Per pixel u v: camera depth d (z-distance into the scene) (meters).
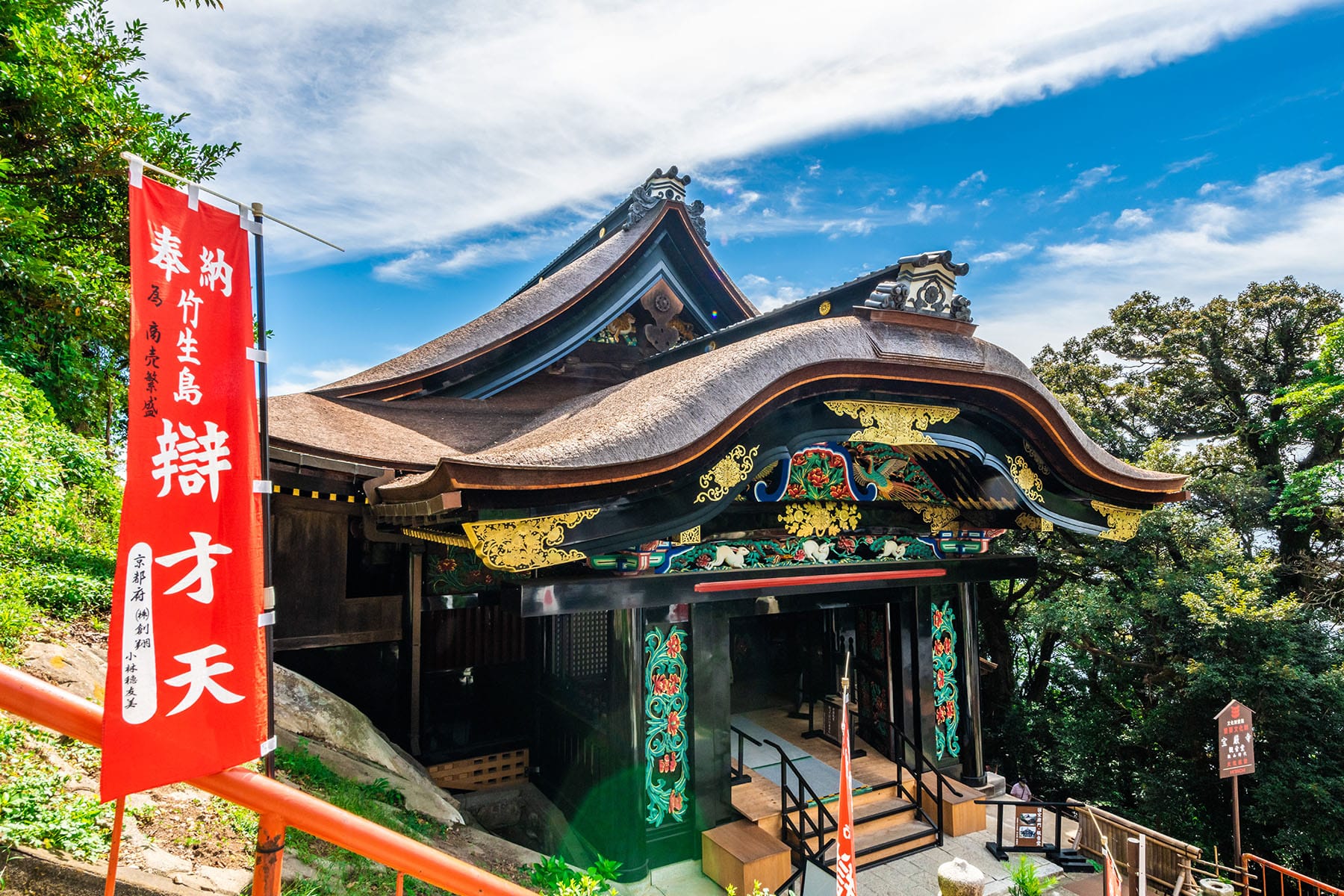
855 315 7.68
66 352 9.75
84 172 10.03
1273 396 17.72
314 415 9.63
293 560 8.94
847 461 9.05
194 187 2.79
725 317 14.30
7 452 6.95
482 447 9.73
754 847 7.45
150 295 2.61
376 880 5.10
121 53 10.85
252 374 2.92
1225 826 13.20
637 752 7.68
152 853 3.96
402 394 11.34
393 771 7.36
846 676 3.90
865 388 7.44
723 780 8.16
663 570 7.80
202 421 2.72
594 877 6.51
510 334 11.81
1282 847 11.93
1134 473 9.11
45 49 9.12
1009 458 8.70
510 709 10.65
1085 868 8.50
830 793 8.84
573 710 9.12
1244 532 16.33
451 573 9.99
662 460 6.05
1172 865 8.61
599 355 13.19
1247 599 12.86
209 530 2.69
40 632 5.63
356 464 7.77
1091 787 15.66
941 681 10.20
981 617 19.28
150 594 2.47
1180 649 13.68
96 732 2.13
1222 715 8.28
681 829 7.94
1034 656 20.45
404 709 9.53
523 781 10.19
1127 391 20.19
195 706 2.53
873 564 9.34
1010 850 8.60
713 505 6.71
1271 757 12.42
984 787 10.16
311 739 6.94
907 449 9.46
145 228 2.61
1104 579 16.70
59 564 7.02
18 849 3.15
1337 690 11.68
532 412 11.89
